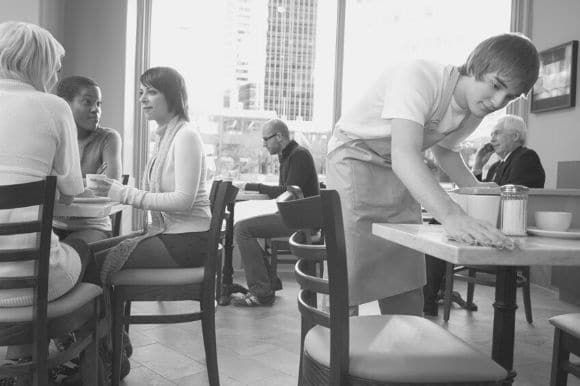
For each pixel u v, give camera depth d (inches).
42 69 59.0
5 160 54.4
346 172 61.9
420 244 42.3
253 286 138.0
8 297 52.9
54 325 53.6
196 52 184.1
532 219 121.7
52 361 52.8
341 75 192.2
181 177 78.5
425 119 53.2
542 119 184.2
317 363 43.7
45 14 152.0
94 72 167.3
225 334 111.9
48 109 57.1
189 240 79.8
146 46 176.4
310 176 154.3
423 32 196.1
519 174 143.7
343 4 190.7
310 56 193.9
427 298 133.2
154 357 96.0
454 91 52.0
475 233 38.4
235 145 189.9
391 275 64.4
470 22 197.8
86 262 66.4
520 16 192.2
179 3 181.2
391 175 63.7
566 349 58.2
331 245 39.3
